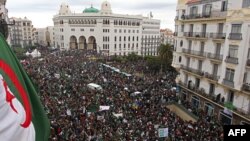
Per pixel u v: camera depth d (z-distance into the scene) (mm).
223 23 32562
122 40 136375
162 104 36812
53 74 51094
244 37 28359
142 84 46906
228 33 31062
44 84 40188
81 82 45188
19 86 5059
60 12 150625
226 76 31703
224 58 31859
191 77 40344
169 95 41469
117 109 30766
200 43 37562
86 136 21703
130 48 141125
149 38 153500
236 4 29469
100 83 45406
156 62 70438
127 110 30844
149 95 39500
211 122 30312
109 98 35062
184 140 22969
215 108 34094
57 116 26422
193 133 24750
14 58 5656
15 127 3898
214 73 34844
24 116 4324
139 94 39188
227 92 32062
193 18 38719
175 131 24688
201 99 37250
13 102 4250
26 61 69500
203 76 36406
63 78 47688
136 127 25031
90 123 25062
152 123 26766
